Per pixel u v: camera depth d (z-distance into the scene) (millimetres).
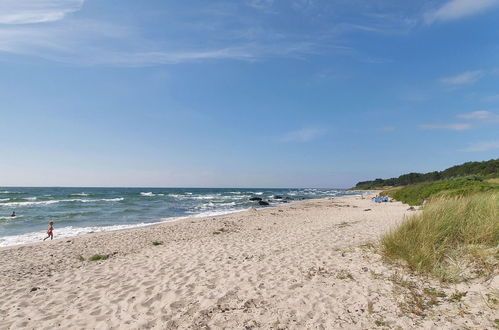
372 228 10961
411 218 7070
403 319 3814
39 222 19312
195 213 25672
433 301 4180
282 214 21656
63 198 45094
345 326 3789
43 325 4301
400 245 6180
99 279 6535
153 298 5141
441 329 3473
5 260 9016
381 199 31406
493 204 6879
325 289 5059
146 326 4098
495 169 50094
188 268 6949
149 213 25531
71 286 6141
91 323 4301
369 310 4141
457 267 4883
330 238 9508
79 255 9523
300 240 9633
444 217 6469
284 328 3836
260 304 4633
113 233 13859
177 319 4262
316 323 3918
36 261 8836
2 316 4703
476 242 5648
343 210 23969
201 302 4836
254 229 13875
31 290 6012
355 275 5586
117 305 4941
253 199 44156
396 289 4715
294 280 5648
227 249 8945
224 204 37125
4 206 30484
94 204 34094
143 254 9070
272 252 8164
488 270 4590
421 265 5320
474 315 3646
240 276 6082
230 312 4398
